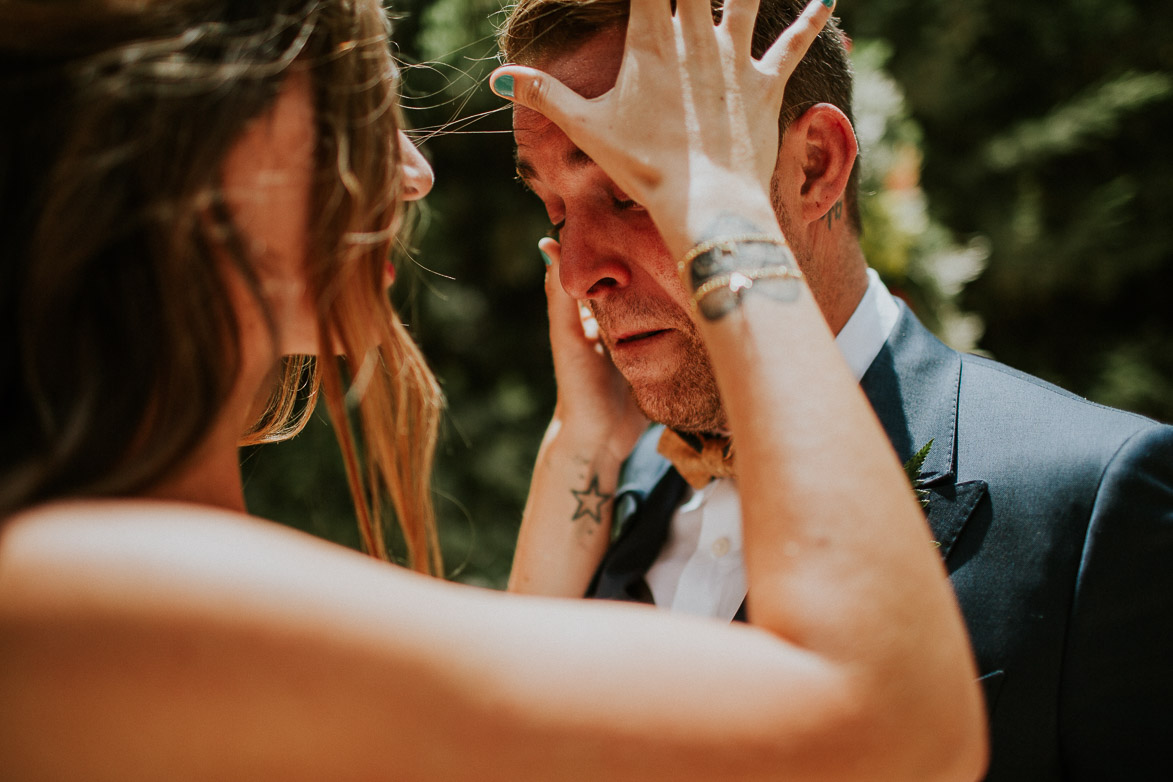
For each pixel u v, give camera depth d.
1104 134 4.77
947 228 4.64
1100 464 1.04
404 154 1.05
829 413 0.74
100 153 0.67
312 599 0.60
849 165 1.19
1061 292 5.02
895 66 4.54
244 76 0.72
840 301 1.25
